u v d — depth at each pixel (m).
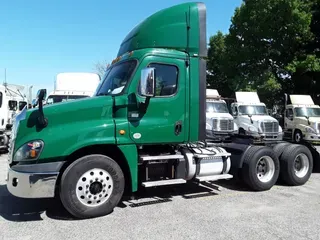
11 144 5.34
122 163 5.81
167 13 6.12
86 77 16.06
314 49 27.55
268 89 27.44
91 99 5.46
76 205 5.10
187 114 6.08
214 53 38.03
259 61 28.94
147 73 5.26
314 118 19.97
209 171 6.61
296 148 7.78
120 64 6.16
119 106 5.54
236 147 7.36
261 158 7.20
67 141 5.10
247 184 7.22
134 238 4.47
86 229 4.79
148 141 5.72
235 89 28.78
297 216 5.45
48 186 4.96
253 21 27.38
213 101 17.61
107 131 5.38
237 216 5.42
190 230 4.78
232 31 29.56
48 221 5.12
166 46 6.01
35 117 5.14
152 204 6.07
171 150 6.35
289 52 28.16
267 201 6.36
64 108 5.25
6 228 4.82
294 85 29.08
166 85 5.90
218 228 4.86
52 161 5.08
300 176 7.85
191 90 6.12
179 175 6.14
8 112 13.52
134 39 6.18
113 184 5.40
